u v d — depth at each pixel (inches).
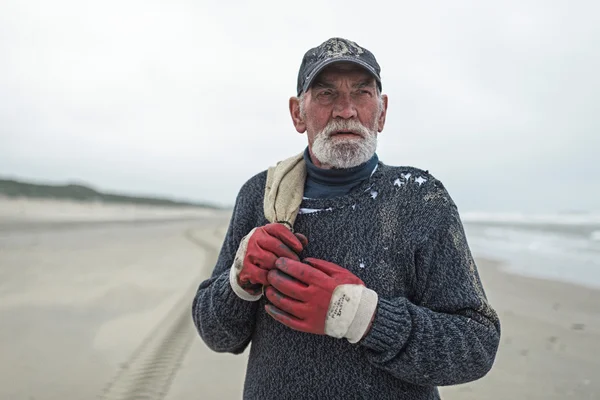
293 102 68.3
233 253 66.6
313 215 58.5
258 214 65.6
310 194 61.2
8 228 750.5
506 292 325.7
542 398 139.2
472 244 730.8
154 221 1551.4
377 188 58.0
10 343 177.6
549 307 275.3
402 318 48.9
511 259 526.0
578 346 191.8
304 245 56.4
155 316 219.6
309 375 54.4
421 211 56.1
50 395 134.2
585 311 262.8
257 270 50.7
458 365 49.7
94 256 439.8
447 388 146.9
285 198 59.7
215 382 144.5
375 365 52.0
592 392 143.4
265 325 59.0
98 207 2461.9
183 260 435.8
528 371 161.5
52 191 2669.8
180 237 799.1
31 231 721.0
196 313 62.6
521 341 199.9
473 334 50.9
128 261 413.7
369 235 56.1
